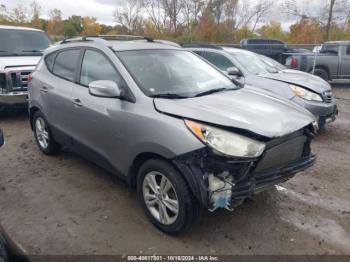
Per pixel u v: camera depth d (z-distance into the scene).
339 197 4.40
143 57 4.24
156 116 3.43
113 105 3.87
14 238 3.49
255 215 3.93
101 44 4.39
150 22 37.91
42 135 5.59
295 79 6.96
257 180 3.30
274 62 8.73
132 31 38.25
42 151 5.70
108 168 4.19
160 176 3.52
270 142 3.23
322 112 6.48
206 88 4.16
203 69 4.63
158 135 3.34
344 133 7.26
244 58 7.99
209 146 3.06
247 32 35.44
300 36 32.66
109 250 3.33
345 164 5.48
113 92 3.70
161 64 4.27
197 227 3.69
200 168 3.14
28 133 6.96
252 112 3.45
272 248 3.39
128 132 3.67
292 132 3.34
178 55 4.64
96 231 3.62
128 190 4.48
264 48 19.22
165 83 3.99
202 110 3.33
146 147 3.47
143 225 3.72
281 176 3.46
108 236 3.54
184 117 3.27
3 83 7.56
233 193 3.13
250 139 3.13
